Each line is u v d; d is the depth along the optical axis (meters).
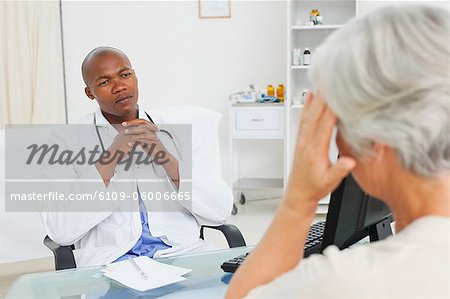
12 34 5.12
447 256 0.66
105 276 1.54
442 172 0.67
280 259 0.85
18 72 5.18
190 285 1.45
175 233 2.03
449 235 0.68
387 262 0.67
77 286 1.48
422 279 0.65
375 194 0.76
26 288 1.48
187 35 5.12
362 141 0.70
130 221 1.97
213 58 5.11
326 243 1.12
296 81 4.76
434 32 0.65
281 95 4.78
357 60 0.66
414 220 0.73
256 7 5.00
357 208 1.13
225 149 5.21
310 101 0.79
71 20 5.21
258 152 5.21
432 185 0.70
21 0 5.09
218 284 1.45
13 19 5.11
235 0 5.01
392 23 0.67
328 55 0.71
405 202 0.73
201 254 1.70
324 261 0.71
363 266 0.68
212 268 1.57
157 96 5.23
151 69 5.20
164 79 5.20
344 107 0.68
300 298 0.69
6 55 5.15
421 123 0.64
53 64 5.20
